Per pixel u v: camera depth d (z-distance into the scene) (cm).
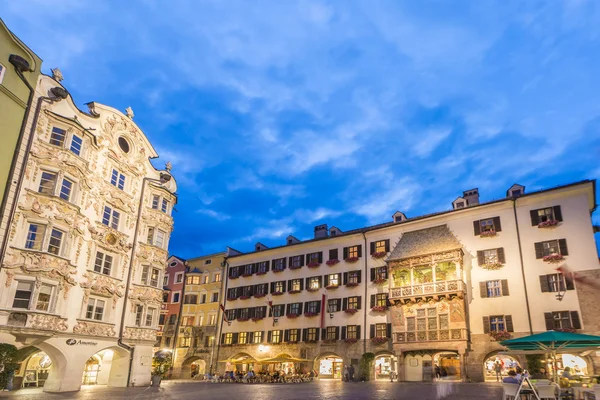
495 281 3550
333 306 4462
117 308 3105
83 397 2125
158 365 3372
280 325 4769
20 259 2375
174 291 5850
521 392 1538
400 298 3862
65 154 2692
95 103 3106
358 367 4000
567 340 1625
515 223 3612
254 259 5369
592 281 3147
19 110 2523
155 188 3641
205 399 1975
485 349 3403
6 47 2511
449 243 3819
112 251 3106
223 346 5106
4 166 2383
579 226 3325
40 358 3028
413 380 3722
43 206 2516
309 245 4922
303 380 4038
